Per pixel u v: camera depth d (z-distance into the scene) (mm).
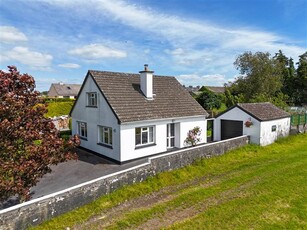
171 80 23531
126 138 16328
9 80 8555
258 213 8602
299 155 16391
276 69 48844
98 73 18516
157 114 18094
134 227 8070
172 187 11859
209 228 7781
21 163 8312
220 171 13977
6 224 7457
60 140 9539
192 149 14898
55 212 8727
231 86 52281
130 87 19188
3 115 8180
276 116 21828
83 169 15211
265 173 12805
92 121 18953
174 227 7922
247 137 19812
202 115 21141
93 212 9250
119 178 11078
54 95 84250
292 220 8062
